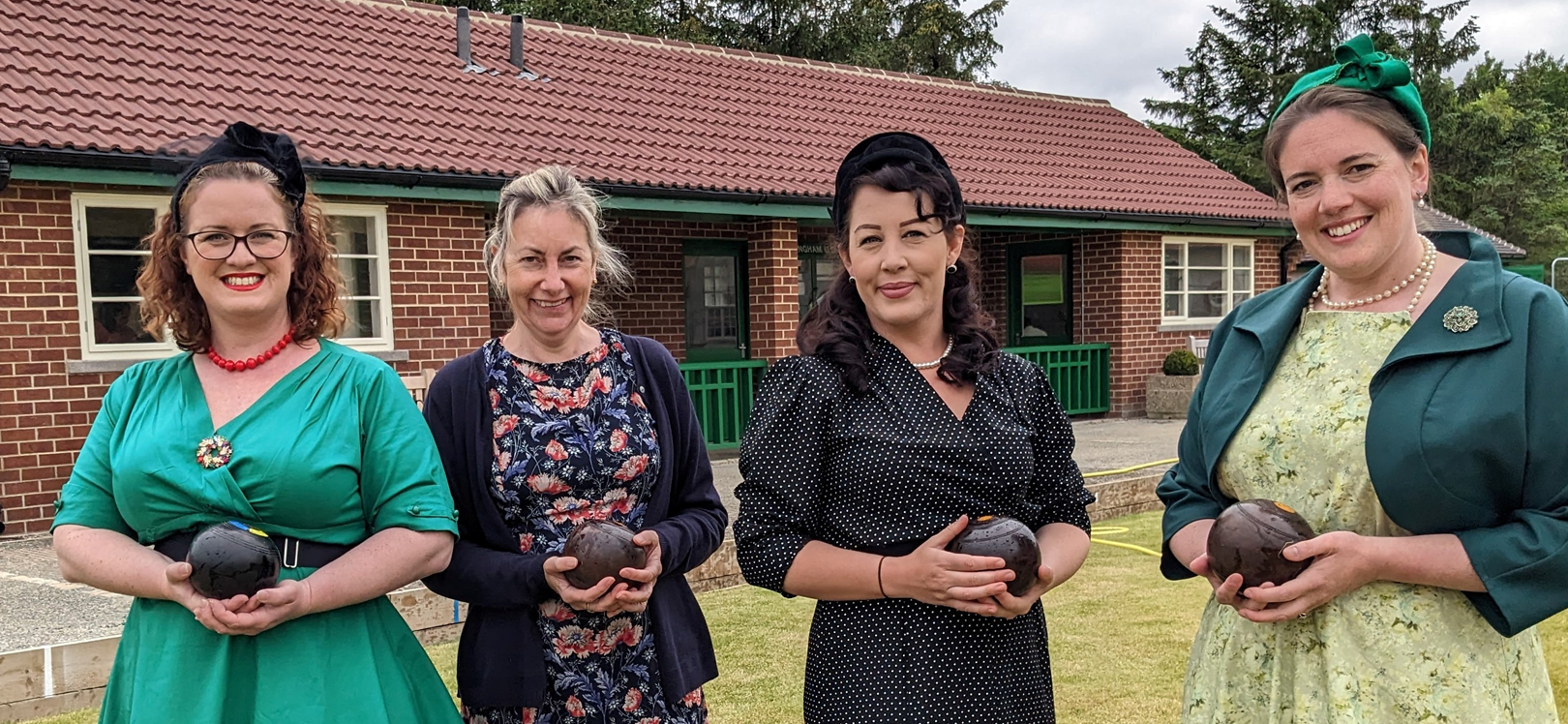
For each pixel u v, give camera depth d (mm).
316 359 2240
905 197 2207
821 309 2432
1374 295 2092
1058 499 2441
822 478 2291
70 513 2131
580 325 2629
